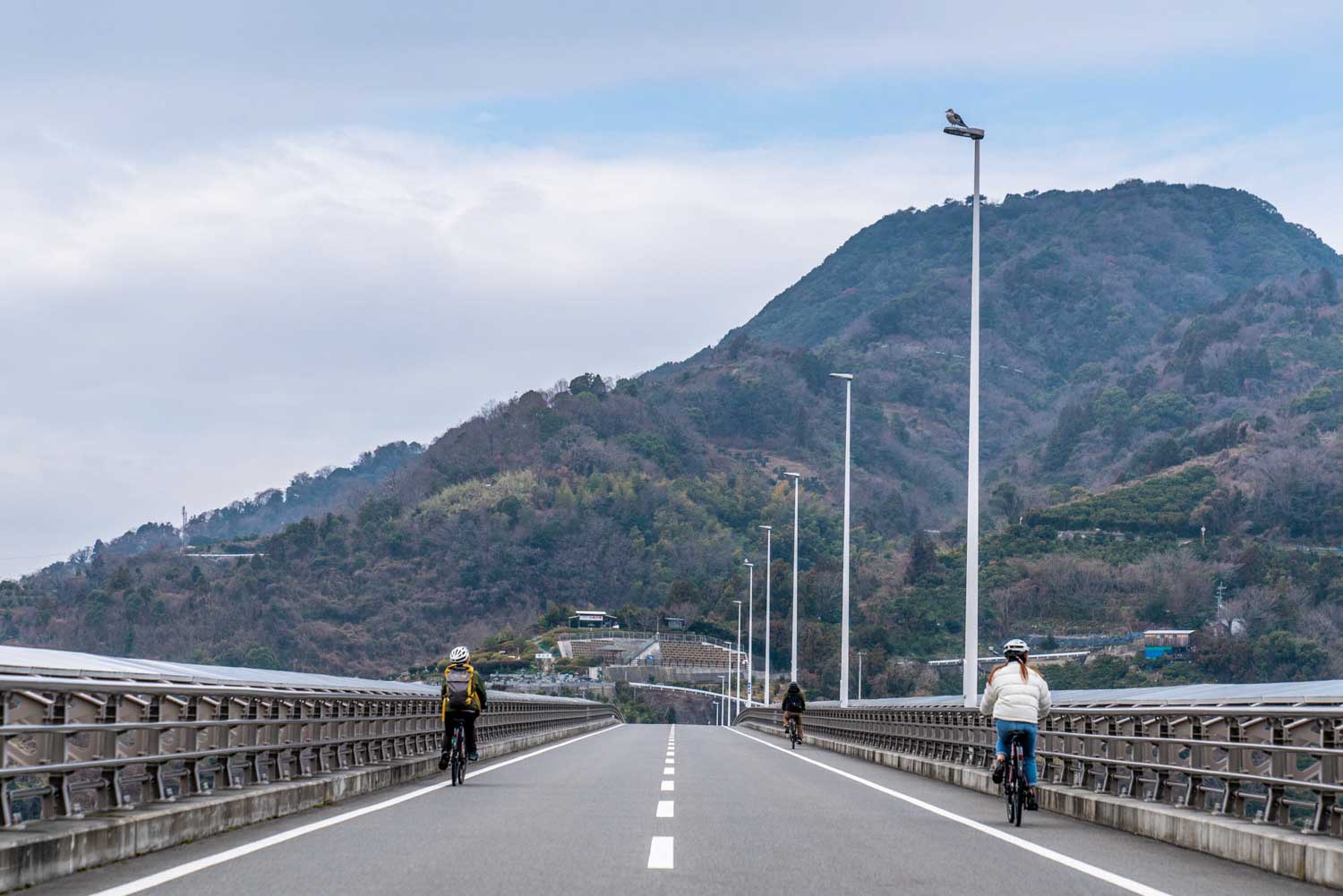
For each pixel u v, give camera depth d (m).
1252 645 126.44
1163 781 14.49
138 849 10.88
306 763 17.98
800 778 22.97
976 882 10.00
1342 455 183.12
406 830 13.02
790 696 43.69
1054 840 13.18
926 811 16.30
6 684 8.91
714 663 179.12
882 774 25.34
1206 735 14.55
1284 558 152.50
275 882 9.46
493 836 12.48
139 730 12.07
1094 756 16.66
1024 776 14.68
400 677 178.62
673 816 14.66
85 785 11.12
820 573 183.75
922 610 160.25
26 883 9.05
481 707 20.27
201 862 10.48
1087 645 140.50
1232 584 150.00
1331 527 172.25
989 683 15.17
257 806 13.73
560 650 181.38
